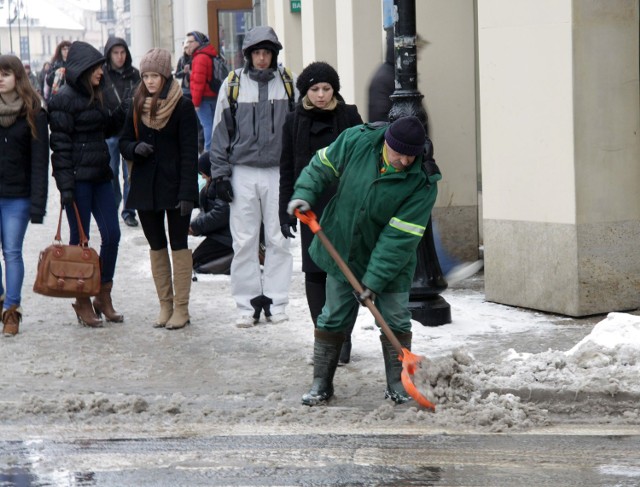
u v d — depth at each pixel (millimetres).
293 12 38438
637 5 19875
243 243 19938
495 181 21078
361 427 13828
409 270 14609
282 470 12141
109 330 20219
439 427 13773
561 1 19453
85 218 20453
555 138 19828
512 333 18797
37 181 19641
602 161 19812
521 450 12742
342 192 14164
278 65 19938
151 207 19734
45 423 14320
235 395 15586
